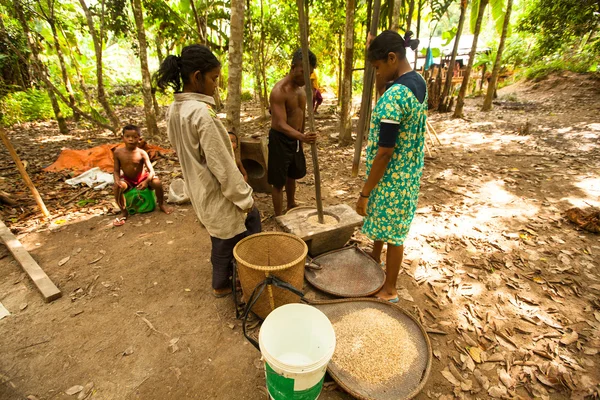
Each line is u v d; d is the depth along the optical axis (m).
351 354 1.95
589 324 2.24
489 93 9.76
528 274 2.75
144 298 2.51
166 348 2.08
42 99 9.90
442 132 7.54
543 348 2.08
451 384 1.86
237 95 3.69
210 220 2.11
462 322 2.29
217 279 2.39
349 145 6.67
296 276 2.05
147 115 7.11
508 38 16.58
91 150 5.42
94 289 2.60
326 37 12.12
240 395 1.81
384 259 2.97
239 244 2.17
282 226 2.75
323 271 2.67
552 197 4.09
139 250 3.13
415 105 1.87
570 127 7.30
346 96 6.36
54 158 5.76
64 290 2.59
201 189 2.01
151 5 7.33
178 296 2.53
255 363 1.99
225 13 9.20
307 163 5.67
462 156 5.76
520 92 12.98
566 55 13.29
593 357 2.01
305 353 1.81
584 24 10.55
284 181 3.42
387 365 1.89
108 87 13.88
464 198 4.17
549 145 6.10
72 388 1.83
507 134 7.05
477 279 2.71
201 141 1.84
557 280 2.67
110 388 1.83
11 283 2.66
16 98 9.52
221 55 10.20
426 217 3.73
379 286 2.48
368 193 2.11
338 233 2.76
